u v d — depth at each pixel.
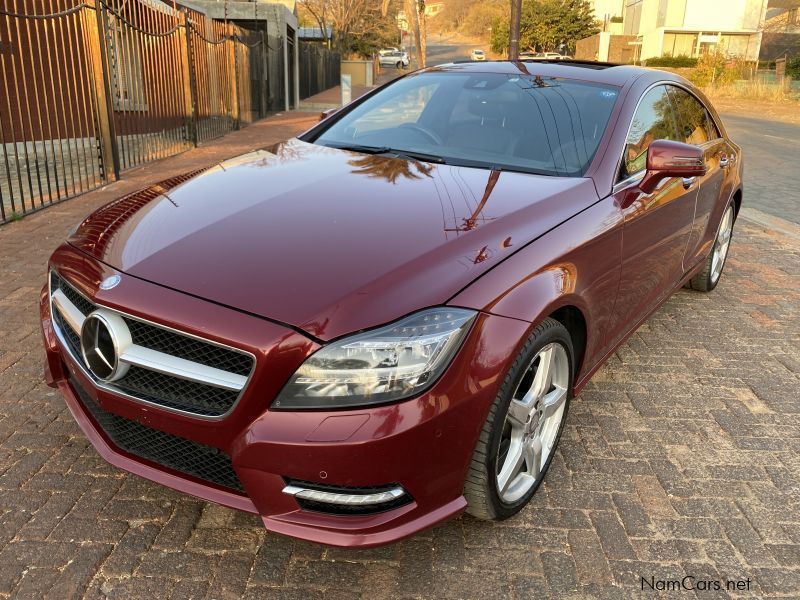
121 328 2.16
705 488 2.85
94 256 2.44
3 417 3.10
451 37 97.44
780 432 3.30
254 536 2.46
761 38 46.62
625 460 3.02
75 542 2.38
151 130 10.40
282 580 2.27
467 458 2.17
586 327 2.76
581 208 2.77
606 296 2.89
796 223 7.67
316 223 2.44
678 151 3.05
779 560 2.46
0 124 6.30
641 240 3.16
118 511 2.54
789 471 2.99
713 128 4.66
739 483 2.89
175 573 2.27
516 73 3.82
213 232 2.41
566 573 2.35
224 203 2.67
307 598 2.21
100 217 2.79
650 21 49.50
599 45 52.88
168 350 2.11
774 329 4.56
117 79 9.63
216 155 10.78
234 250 2.29
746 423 3.37
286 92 22.06
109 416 2.39
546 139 3.27
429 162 3.18
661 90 3.86
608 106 3.39
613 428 3.28
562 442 3.14
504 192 2.76
